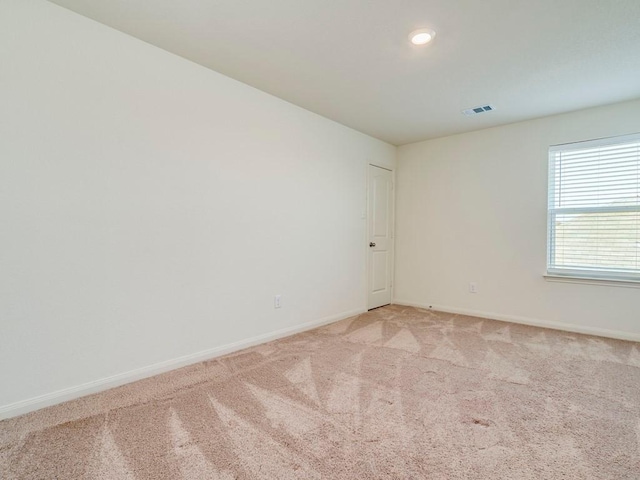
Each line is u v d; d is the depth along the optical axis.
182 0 1.91
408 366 2.57
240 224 2.95
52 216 1.98
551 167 3.77
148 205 2.37
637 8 1.93
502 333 3.47
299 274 3.51
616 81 2.86
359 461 1.50
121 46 2.23
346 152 4.09
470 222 4.31
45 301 1.96
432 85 2.96
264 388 2.20
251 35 2.25
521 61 2.54
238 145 2.92
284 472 1.43
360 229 4.34
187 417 1.84
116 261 2.22
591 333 3.48
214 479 1.38
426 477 1.40
